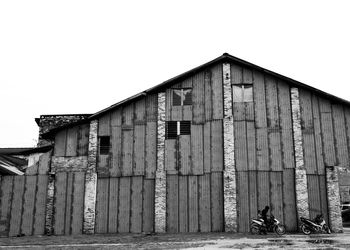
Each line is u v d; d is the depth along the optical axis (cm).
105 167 2005
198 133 2005
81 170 2012
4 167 2253
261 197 1894
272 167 1930
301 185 1886
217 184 1928
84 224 1928
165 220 1905
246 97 2030
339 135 1953
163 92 2072
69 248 1374
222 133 1986
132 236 1752
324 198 1886
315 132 1961
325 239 1520
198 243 1427
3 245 1524
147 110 2059
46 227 1936
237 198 1895
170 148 1995
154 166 1983
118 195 1964
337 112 1980
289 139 1956
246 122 1992
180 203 1927
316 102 1997
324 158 1930
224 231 1864
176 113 2042
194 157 1975
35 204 1978
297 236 1650
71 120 3122
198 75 2081
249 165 1931
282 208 1880
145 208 1938
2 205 1978
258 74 2050
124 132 2041
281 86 2027
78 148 2047
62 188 1991
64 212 1958
